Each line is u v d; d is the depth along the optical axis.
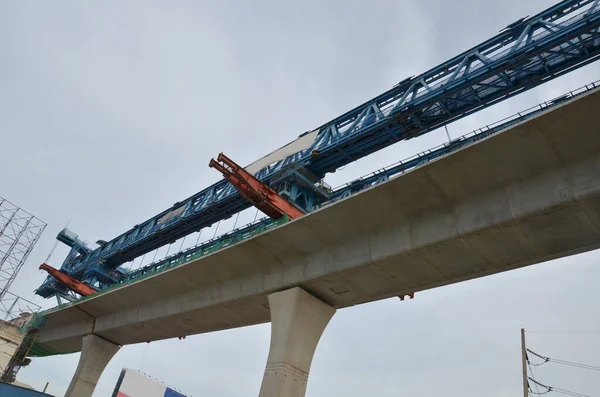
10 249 47.38
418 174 18.22
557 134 15.34
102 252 57.78
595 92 13.96
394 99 30.11
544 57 23.33
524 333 33.69
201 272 27.73
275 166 36.12
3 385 34.34
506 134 15.91
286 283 23.97
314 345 23.45
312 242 22.81
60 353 49.28
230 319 29.33
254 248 24.52
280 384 21.22
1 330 41.53
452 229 18.31
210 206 40.22
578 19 21.77
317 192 33.62
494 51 25.61
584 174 15.52
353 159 32.28
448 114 27.44
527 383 31.53
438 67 27.67
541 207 16.11
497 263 18.97
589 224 16.14
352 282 22.38
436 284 21.16
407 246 19.48
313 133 34.41
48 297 66.12
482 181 17.59
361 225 21.06
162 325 33.25
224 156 29.95
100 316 39.00
